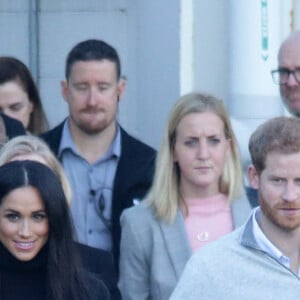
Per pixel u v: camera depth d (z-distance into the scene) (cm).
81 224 2066
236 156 1941
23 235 1567
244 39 2519
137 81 2728
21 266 1588
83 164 2095
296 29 2602
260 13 2519
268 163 1478
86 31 2809
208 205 1916
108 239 2058
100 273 1712
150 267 1897
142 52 2708
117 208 2058
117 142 2102
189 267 1538
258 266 1516
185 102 1914
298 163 1465
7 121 2094
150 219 1909
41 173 1576
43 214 1577
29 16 2853
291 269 1509
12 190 1564
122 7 2769
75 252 1596
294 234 1504
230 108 2542
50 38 2842
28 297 1589
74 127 2109
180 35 2564
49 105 2847
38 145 1705
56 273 1579
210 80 2592
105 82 2077
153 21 2655
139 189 2061
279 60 2119
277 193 1473
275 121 1499
